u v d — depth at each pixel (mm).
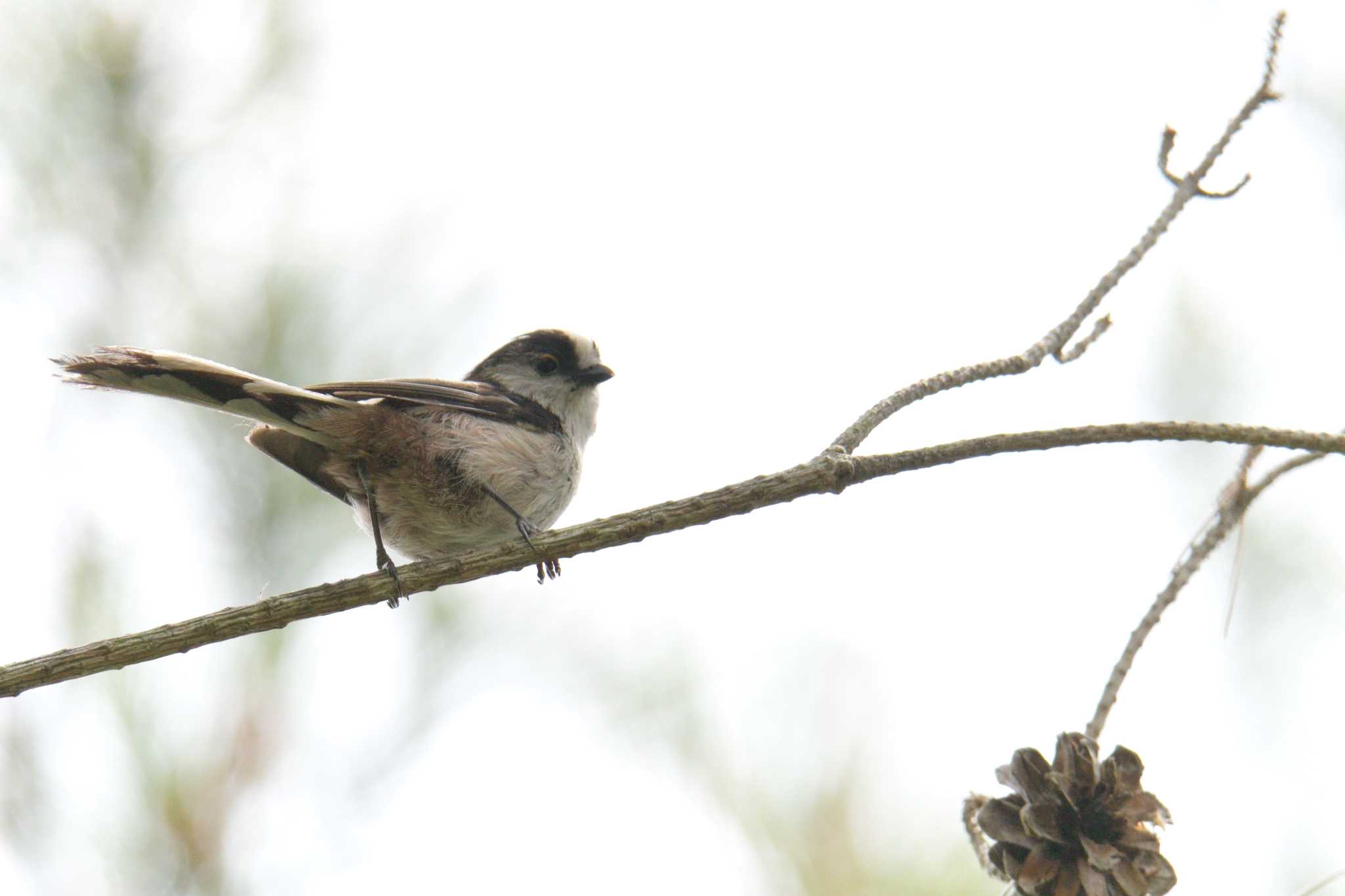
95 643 6613
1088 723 6684
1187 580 7000
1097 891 6105
